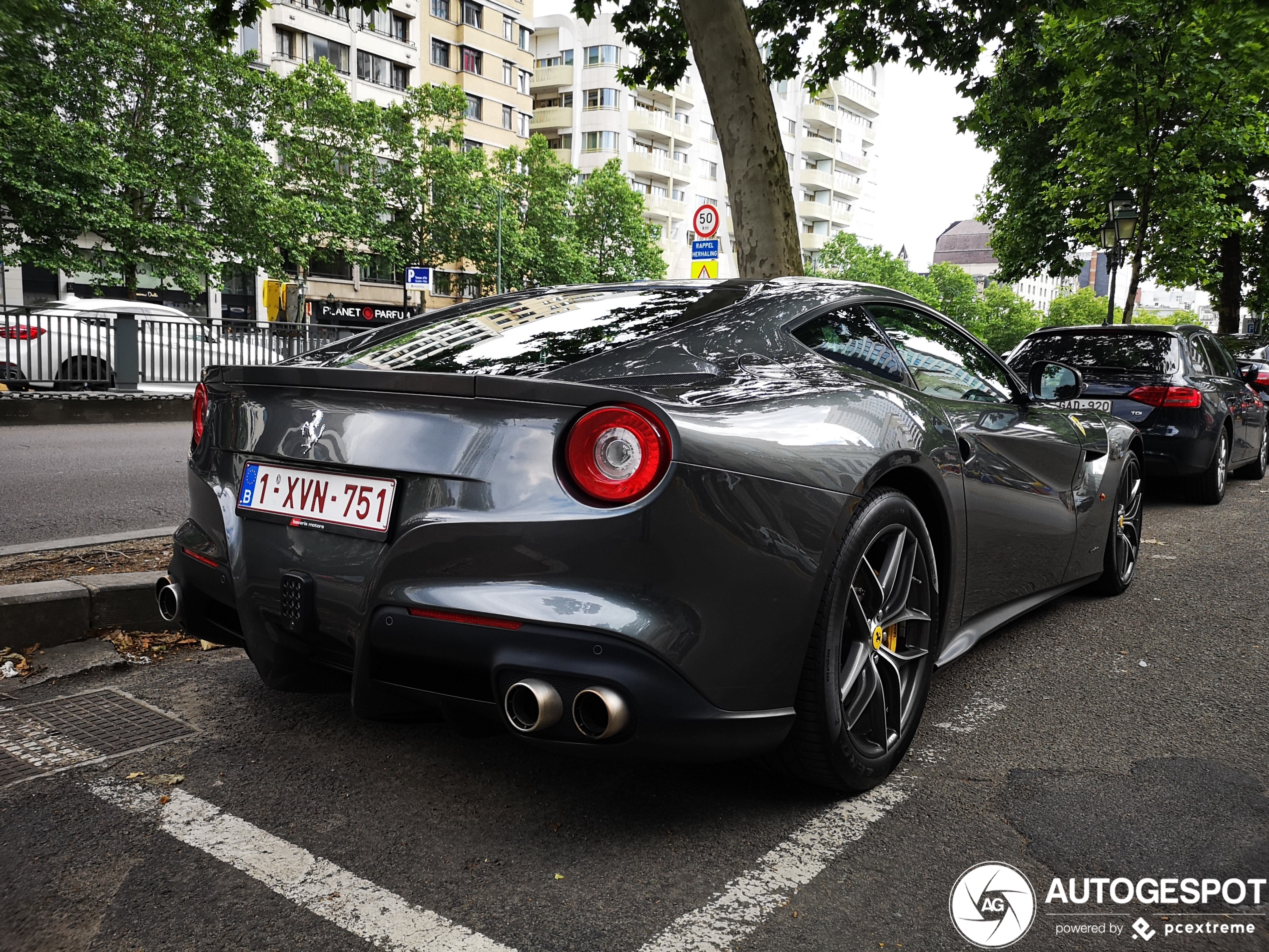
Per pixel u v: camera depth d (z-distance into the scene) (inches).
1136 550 183.3
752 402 84.2
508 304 113.7
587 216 2261.3
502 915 71.0
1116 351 293.6
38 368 485.1
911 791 93.7
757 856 80.2
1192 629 154.4
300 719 109.3
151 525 217.6
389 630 79.0
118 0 1217.4
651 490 72.5
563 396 74.5
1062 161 754.8
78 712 110.3
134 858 78.6
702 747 76.9
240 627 95.2
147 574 142.4
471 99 2295.8
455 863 78.4
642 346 92.3
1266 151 719.7
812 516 82.4
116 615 134.7
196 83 1294.3
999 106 349.7
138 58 1257.4
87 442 391.2
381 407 82.9
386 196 1843.0
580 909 72.0
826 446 85.9
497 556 74.9
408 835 82.9
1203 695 123.0
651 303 105.7
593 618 71.7
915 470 99.0
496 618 74.1
